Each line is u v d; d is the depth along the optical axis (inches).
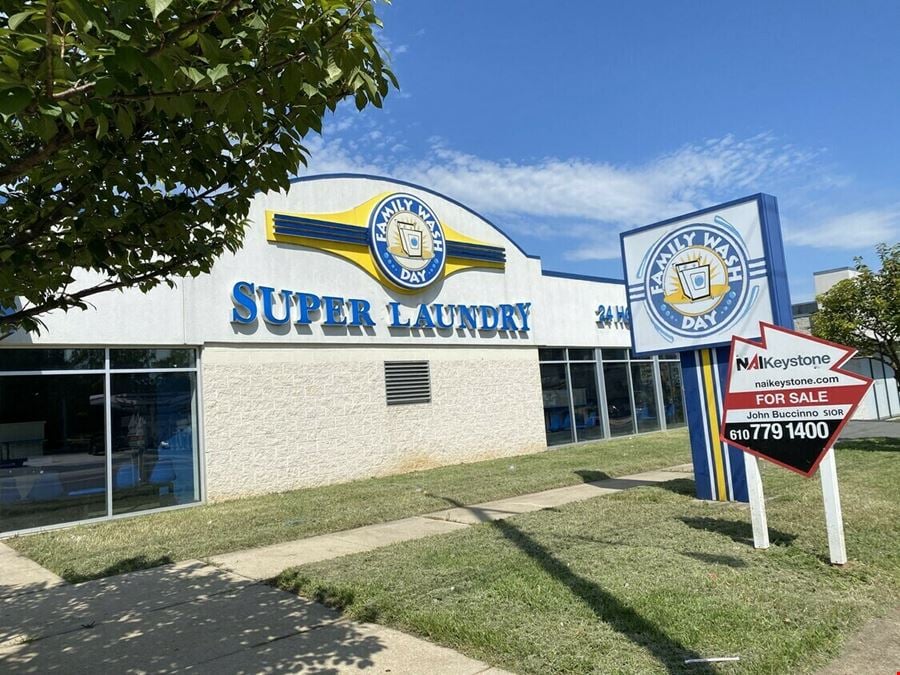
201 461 454.9
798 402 241.0
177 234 160.4
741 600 191.8
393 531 322.7
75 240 153.6
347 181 563.2
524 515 333.7
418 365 597.6
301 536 323.6
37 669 174.6
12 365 393.1
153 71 88.0
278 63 118.1
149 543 322.3
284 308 506.0
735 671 146.9
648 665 151.2
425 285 602.2
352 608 203.9
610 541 267.7
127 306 430.9
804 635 164.4
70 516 401.1
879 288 514.3
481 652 166.6
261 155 153.0
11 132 134.5
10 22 77.9
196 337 458.0
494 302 677.3
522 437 677.9
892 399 1023.6
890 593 198.7
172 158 148.3
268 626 197.2
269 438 486.6
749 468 254.5
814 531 272.1
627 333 834.2
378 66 127.4
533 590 206.2
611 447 679.1
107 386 424.2
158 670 168.9
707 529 283.7
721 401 351.6
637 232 386.3
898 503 322.7
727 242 345.7
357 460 536.4
